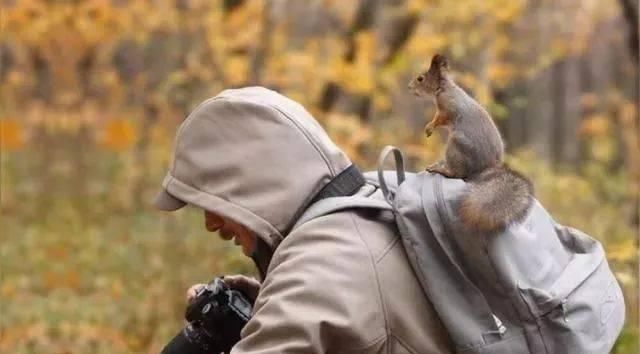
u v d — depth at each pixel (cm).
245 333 379
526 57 1609
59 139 1927
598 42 1869
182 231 1320
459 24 1349
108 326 1112
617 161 2131
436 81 446
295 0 1457
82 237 1508
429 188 386
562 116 2278
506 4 1359
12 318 1123
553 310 373
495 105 1131
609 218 1452
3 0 1727
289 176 391
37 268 1347
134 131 1889
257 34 1373
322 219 384
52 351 1060
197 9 1519
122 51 1903
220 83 1336
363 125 1293
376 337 372
